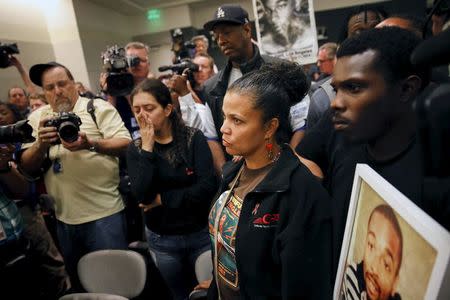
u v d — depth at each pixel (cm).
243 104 70
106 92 184
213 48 706
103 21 566
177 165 134
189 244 141
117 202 173
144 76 225
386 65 48
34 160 150
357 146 64
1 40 377
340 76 52
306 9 193
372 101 49
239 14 142
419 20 85
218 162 160
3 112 179
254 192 74
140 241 193
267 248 73
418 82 48
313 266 68
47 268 191
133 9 638
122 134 168
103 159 164
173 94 170
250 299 76
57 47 475
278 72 85
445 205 40
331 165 74
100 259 141
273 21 200
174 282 147
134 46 223
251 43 152
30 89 295
